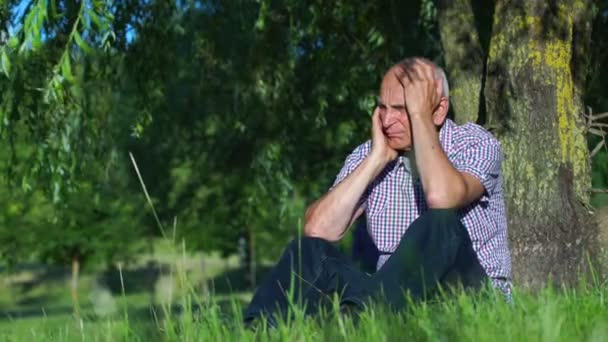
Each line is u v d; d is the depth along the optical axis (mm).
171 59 10742
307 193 17562
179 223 22641
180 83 14781
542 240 6668
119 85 10391
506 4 6934
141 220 23688
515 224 6742
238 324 2822
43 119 9781
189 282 2691
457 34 7625
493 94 6953
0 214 25797
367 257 4883
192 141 19609
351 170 4922
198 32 10984
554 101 6758
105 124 10617
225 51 11406
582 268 6594
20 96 9109
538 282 6629
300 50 12000
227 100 13406
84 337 2617
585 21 6973
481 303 3141
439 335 2562
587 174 6809
